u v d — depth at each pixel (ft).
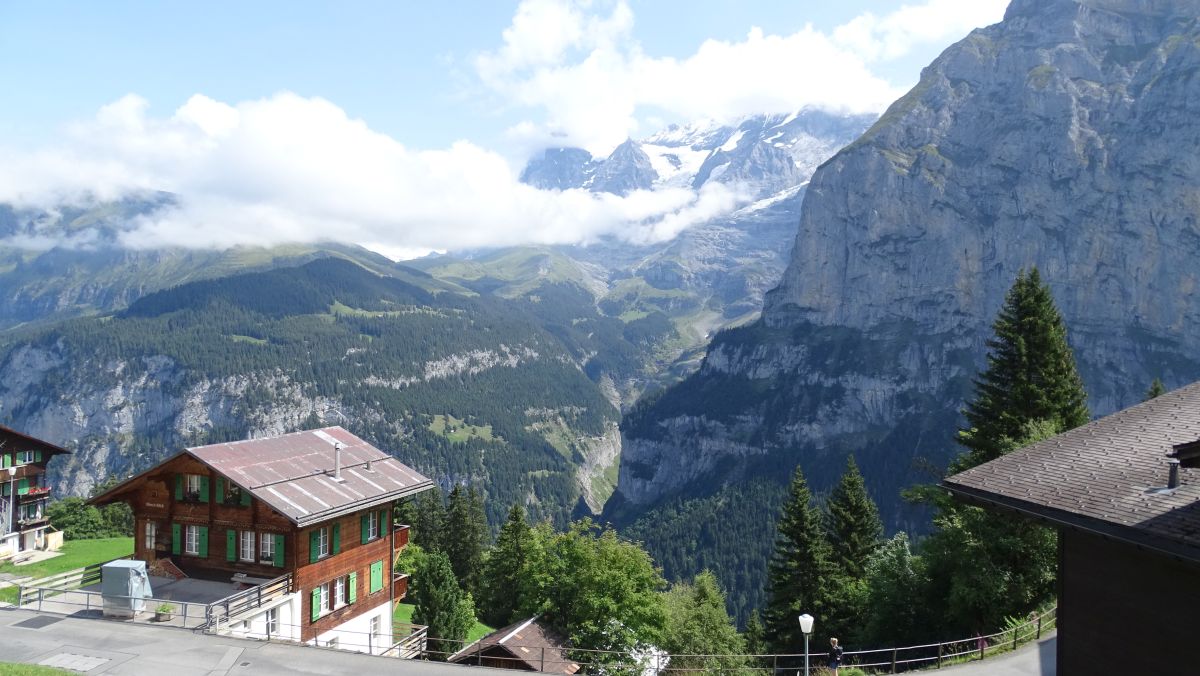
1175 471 65.62
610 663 169.07
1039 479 77.61
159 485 152.15
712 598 255.09
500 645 169.68
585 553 196.13
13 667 95.04
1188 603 59.67
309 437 169.37
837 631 217.97
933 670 111.96
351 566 154.40
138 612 125.39
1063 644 71.77
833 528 253.65
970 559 138.92
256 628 129.18
